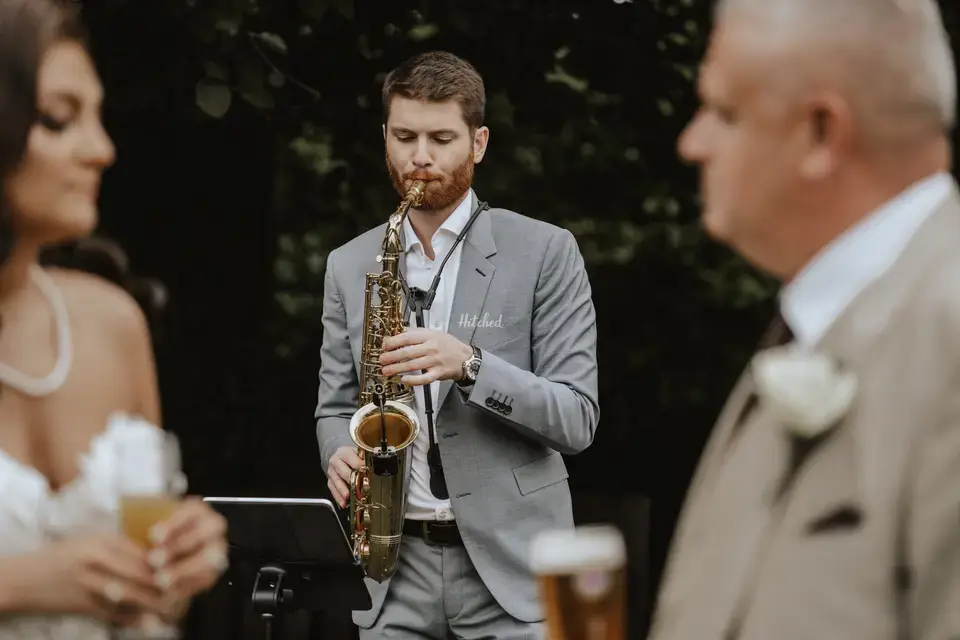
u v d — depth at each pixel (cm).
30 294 277
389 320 503
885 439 189
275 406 823
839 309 207
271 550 461
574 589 208
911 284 197
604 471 951
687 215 896
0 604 247
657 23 778
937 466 185
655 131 834
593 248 885
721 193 215
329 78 732
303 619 656
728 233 218
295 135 760
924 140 204
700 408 933
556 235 508
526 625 485
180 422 782
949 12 798
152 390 298
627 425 945
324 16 709
